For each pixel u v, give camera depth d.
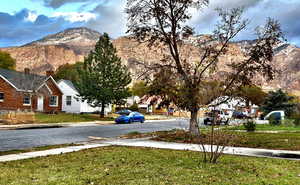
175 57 20.20
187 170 9.28
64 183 7.64
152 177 8.31
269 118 34.66
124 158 11.73
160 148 15.09
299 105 46.16
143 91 21.23
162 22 20.48
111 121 39.25
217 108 11.66
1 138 18.52
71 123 33.03
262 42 19.78
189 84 18.53
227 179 8.15
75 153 13.13
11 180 8.04
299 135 20.53
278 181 7.95
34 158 11.83
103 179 8.08
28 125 28.36
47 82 43.28
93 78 40.03
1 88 37.75
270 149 15.02
